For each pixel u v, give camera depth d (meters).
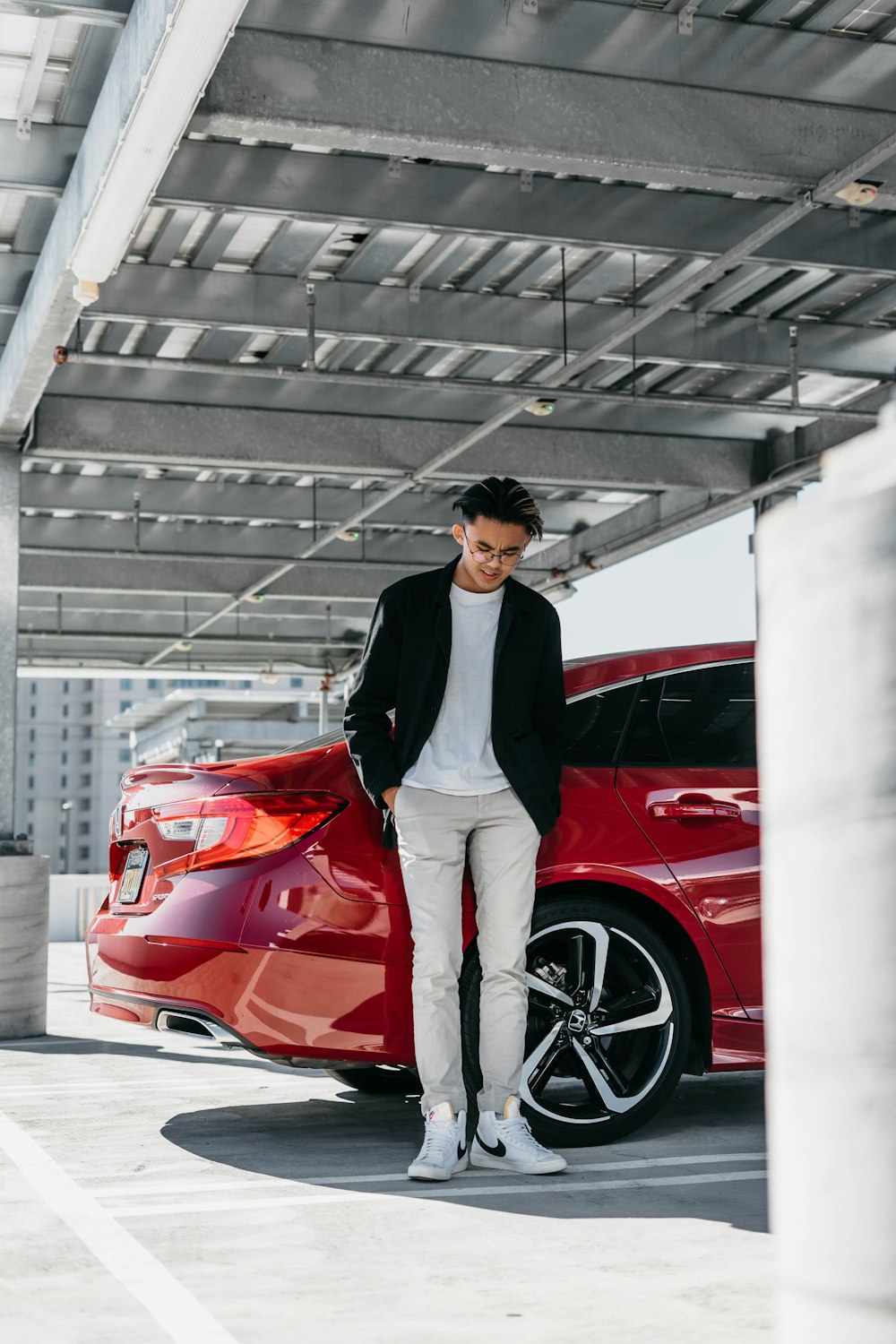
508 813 2.95
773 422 10.92
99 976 3.41
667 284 8.17
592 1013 3.16
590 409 10.57
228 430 9.63
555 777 3.02
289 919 3.06
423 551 14.20
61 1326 1.82
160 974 3.15
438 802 2.94
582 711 3.37
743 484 11.04
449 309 7.98
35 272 6.44
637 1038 3.34
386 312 7.86
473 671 3.02
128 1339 1.76
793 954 0.95
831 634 0.93
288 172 6.19
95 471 11.77
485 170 6.46
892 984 0.88
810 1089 0.93
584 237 6.60
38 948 6.26
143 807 3.36
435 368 9.70
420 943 2.93
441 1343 1.73
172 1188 2.74
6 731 7.14
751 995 3.30
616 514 13.44
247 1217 2.47
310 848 3.10
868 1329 0.89
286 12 5.00
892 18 5.66
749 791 3.40
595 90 5.32
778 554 0.99
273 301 7.62
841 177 5.46
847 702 0.92
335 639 18.28
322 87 5.02
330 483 12.44
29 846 6.52
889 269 7.03
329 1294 1.97
